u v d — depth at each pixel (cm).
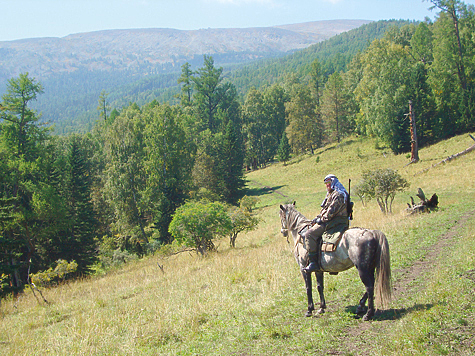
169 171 5397
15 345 937
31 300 1786
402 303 686
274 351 597
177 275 1675
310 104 9075
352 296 809
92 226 4244
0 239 2234
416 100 5897
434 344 484
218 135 7494
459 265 822
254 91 10912
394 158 5803
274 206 5034
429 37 7994
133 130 5244
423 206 2130
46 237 3531
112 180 4819
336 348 561
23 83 4162
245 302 937
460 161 4119
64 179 4609
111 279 2133
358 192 2686
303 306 809
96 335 877
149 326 881
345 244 666
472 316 540
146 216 5475
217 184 6412
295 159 8631
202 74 10025
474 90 5538
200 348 682
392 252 1198
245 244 2652
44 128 4378
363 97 7175
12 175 3553
